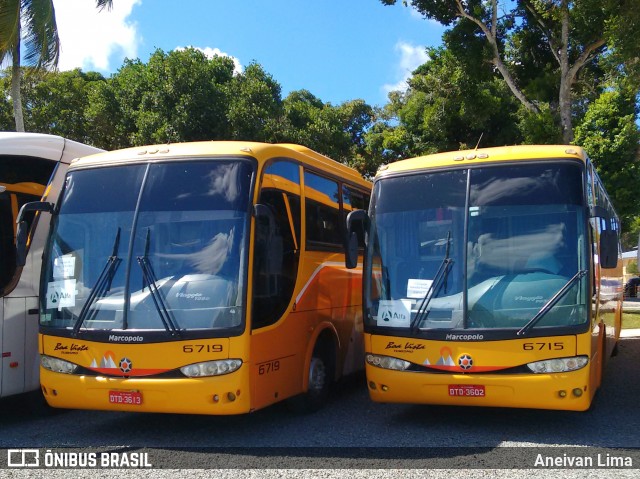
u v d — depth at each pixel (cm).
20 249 717
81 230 722
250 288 668
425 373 685
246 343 654
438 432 715
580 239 677
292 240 781
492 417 779
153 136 2227
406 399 701
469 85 2159
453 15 2033
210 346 645
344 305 923
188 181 712
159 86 2267
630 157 2123
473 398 668
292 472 585
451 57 2122
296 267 783
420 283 710
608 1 1570
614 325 1071
